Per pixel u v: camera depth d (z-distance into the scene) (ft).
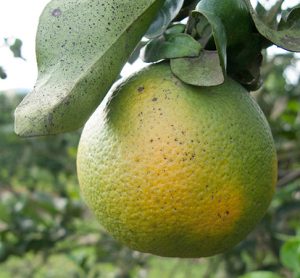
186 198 0.53
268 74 1.48
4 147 2.13
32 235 1.38
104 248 1.57
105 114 0.57
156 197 0.53
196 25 0.57
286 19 0.59
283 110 1.44
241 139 0.55
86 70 0.51
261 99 1.45
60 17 0.52
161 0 0.54
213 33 0.51
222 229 0.56
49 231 1.40
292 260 0.91
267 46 0.61
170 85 0.55
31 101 0.50
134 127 0.54
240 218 0.56
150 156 0.53
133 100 0.55
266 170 0.58
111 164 0.55
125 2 0.53
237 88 0.58
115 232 0.59
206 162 0.53
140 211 0.54
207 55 0.55
